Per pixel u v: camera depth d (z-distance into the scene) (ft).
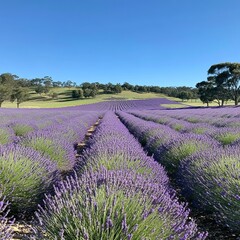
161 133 37.86
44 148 23.82
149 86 517.55
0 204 9.32
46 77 552.41
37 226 9.30
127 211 8.85
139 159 18.76
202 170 16.44
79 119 75.41
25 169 15.07
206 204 14.52
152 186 12.23
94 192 10.30
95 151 21.18
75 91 379.14
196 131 41.39
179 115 94.17
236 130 34.17
